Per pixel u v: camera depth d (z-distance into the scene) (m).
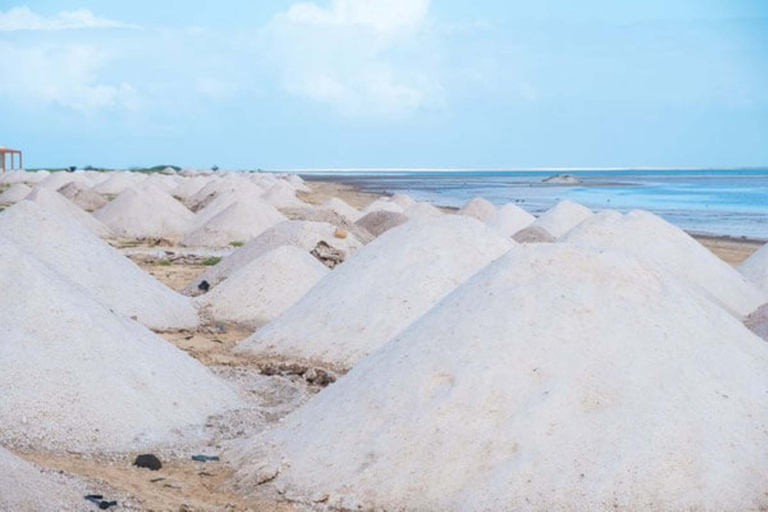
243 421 10.12
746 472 7.56
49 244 15.31
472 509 7.35
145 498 7.76
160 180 60.91
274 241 20.70
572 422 7.75
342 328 13.30
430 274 13.66
